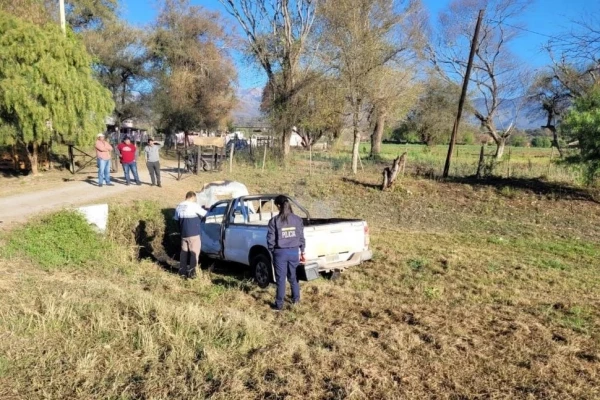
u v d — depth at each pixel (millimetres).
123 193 14336
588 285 8547
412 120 50938
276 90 30406
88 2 35844
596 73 24766
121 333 5324
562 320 6590
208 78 45812
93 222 10867
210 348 5094
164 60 44750
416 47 25500
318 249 7938
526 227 14609
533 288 8273
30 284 6926
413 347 5480
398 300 7445
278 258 7020
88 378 4453
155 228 11938
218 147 23719
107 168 15969
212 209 10398
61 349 4965
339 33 24281
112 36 39719
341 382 4535
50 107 15914
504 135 41500
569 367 5082
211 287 8031
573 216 15875
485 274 9078
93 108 17531
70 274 8055
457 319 6570
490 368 4996
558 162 18875
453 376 4812
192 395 4227
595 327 6340
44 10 20094
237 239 8938
